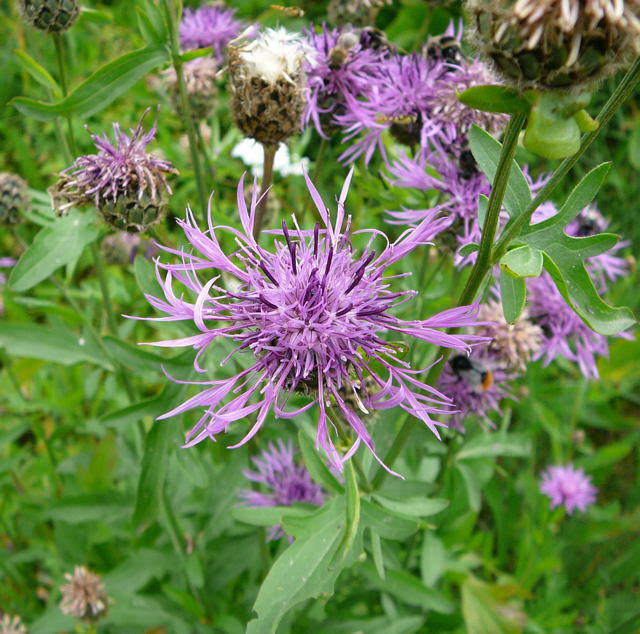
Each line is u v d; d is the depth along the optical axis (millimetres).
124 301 353
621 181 431
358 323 139
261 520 189
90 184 187
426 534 269
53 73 422
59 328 238
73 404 300
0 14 428
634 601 309
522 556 306
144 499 178
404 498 176
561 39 109
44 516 248
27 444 351
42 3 200
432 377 168
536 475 371
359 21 243
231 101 191
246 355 176
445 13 338
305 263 144
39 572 323
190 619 248
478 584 265
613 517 350
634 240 427
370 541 183
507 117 214
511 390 264
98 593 241
